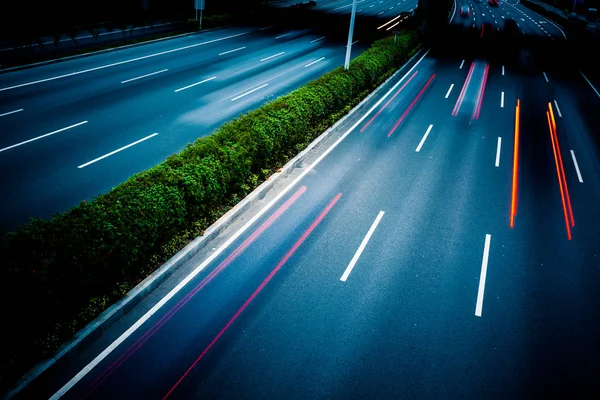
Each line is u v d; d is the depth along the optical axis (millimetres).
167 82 21438
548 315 8391
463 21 53406
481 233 11023
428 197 12672
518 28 51844
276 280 8812
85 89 19234
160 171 9438
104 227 7312
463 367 7086
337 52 31234
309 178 13281
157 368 6648
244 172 11445
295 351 7148
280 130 13367
